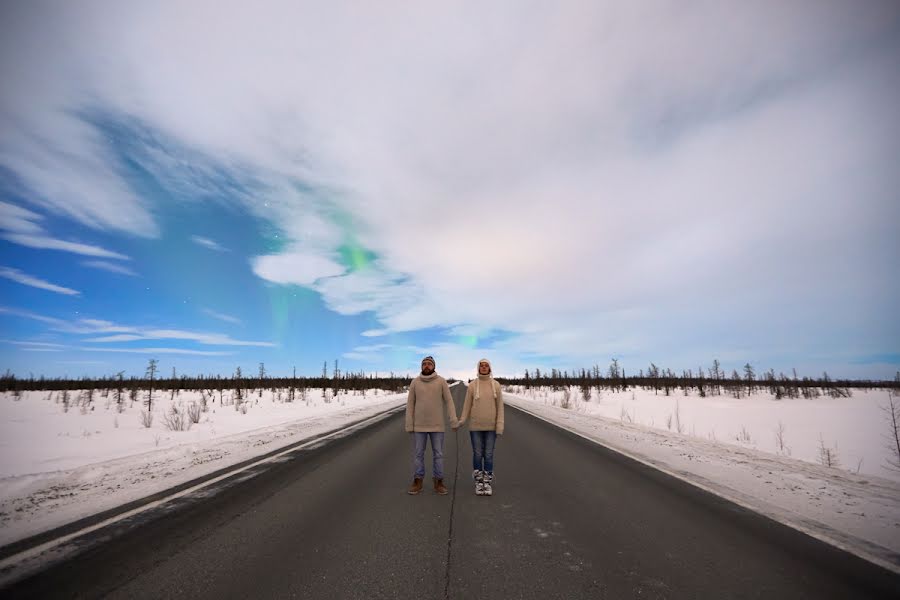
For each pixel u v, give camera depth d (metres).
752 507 4.90
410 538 4.00
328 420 16.11
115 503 5.13
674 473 6.76
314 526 4.33
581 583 3.07
